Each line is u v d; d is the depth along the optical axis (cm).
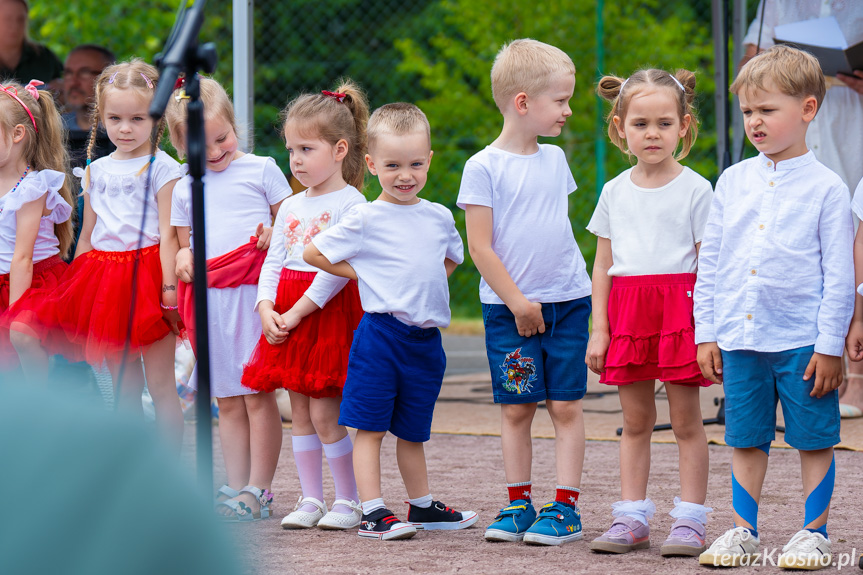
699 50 1612
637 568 330
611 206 387
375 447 399
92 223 487
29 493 69
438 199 1623
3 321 469
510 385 388
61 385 80
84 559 69
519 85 392
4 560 67
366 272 400
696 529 354
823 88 349
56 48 1557
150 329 462
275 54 2048
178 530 72
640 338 368
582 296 398
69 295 468
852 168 677
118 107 469
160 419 480
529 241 390
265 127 1905
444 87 1847
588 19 1678
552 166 403
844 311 334
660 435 617
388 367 395
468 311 1594
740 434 343
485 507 445
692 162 1552
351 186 449
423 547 370
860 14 652
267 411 446
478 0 1777
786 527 386
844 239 339
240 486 452
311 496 426
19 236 477
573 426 388
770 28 686
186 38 275
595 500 452
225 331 450
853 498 439
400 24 2080
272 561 332
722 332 350
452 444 616
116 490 71
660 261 370
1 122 476
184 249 459
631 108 372
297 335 419
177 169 478
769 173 352
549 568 331
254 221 464
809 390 337
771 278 342
